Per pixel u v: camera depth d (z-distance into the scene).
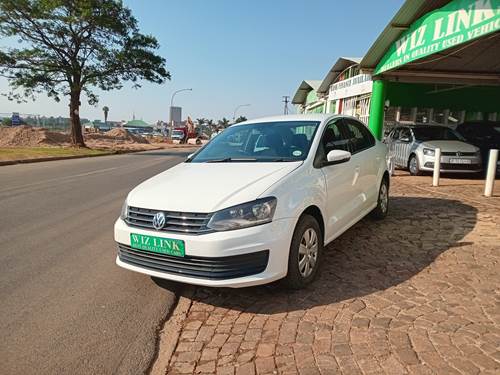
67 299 3.72
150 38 27.20
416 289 3.62
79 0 23.83
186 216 3.27
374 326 2.99
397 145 12.77
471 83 14.44
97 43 25.92
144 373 2.64
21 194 9.14
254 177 3.61
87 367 2.70
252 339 2.93
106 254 4.96
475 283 3.71
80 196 8.89
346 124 5.29
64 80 26.52
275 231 3.28
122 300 3.71
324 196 3.97
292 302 3.46
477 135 12.73
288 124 4.77
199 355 2.78
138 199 3.63
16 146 28.78
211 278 3.20
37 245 5.31
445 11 8.66
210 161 4.45
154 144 45.19
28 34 24.45
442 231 5.43
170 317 3.39
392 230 5.52
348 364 2.55
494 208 6.79
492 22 6.98
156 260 3.46
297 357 2.66
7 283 4.07
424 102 17.94
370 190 5.43
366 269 4.13
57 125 76.62
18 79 25.06
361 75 21.11
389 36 11.43
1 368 2.68
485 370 2.43
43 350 2.90
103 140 44.78
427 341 2.76
